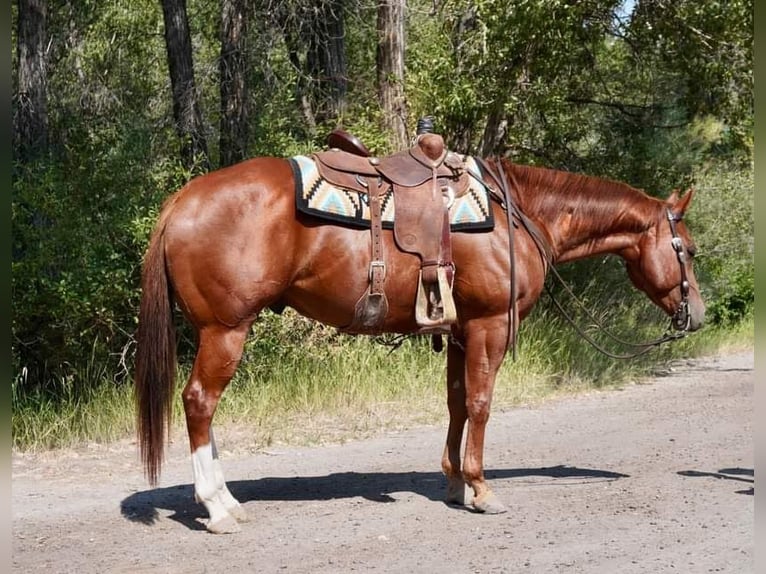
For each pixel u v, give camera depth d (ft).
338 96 50.11
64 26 52.54
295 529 20.40
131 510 22.17
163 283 19.99
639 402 38.50
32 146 37.93
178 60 42.57
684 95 51.11
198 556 18.66
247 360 37.01
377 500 22.90
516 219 21.93
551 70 44.70
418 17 58.59
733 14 44.09
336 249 20.22
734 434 31.58
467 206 21.06
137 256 35.12
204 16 58.23
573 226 22.97
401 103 44.55
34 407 32.63
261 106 44.24
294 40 49.47
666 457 27.91
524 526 20.53
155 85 54.49
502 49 43.34
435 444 29.89
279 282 20.08
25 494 23.84
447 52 44.57
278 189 20.04
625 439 30.81
